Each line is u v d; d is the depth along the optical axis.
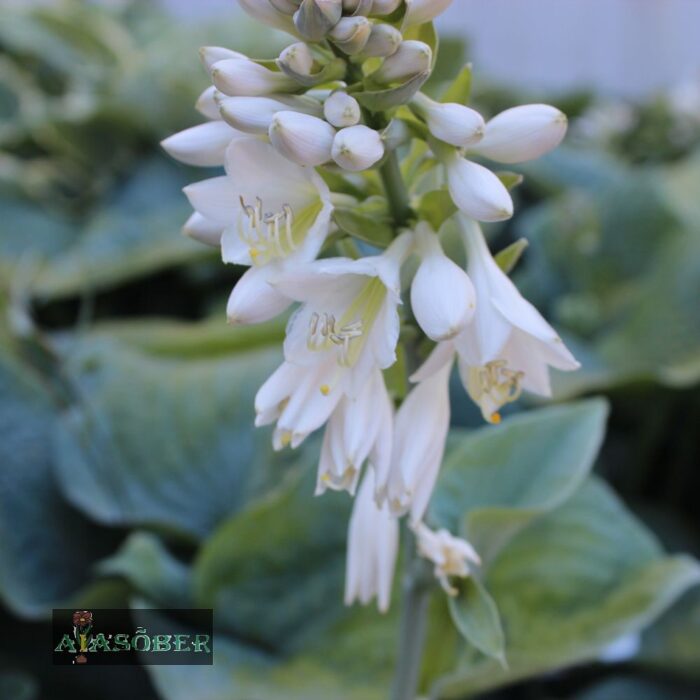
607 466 0.72
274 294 0.36
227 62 0.36
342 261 0.36
